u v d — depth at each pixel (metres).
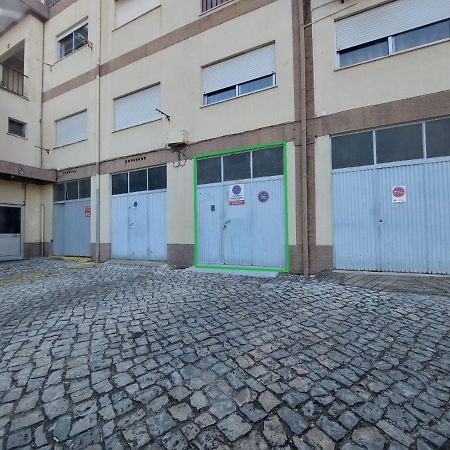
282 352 3.07
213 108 8.45
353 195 6.77
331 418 2.11
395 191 6.39
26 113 12.31
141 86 9.96
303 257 7.05
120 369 2.81
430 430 1.99
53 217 12.50
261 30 7.84
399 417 2.10
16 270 9.08
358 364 2.80
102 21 11.16
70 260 11.20
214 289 5.80
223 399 2.34
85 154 11.35
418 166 6.20
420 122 6.21
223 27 8.40
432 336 3.34
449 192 5.94
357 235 6.72
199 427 2.05
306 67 7.29
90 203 11.27
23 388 2.54
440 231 6.01
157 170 9.62
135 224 10.03
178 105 9.10
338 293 5.20
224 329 3.70
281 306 4.57
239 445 1.89
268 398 2.34
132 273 8.07
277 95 7.55
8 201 11.77
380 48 6.72
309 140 7.16
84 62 11.54
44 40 13.13
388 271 6.43
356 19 6.90
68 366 2.89
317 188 7.05
